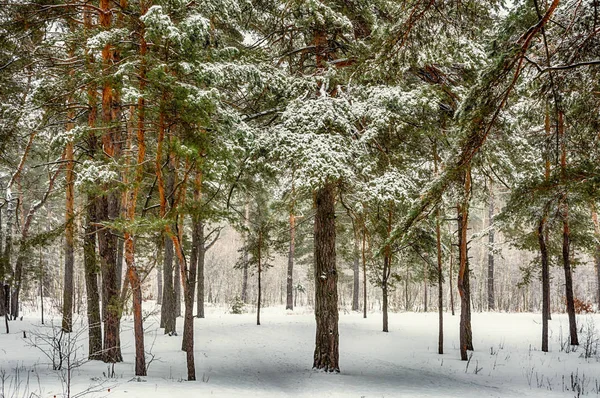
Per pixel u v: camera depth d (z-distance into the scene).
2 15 9.73
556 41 6.89
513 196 8.66
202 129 8.84
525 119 10.95
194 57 8.35
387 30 7.17
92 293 11.73
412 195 12.01
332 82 11.27
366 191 10.29
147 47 8.93
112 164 8.26
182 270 9.25
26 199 22.98
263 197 24.67
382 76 7.87
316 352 11.22
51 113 10.45
